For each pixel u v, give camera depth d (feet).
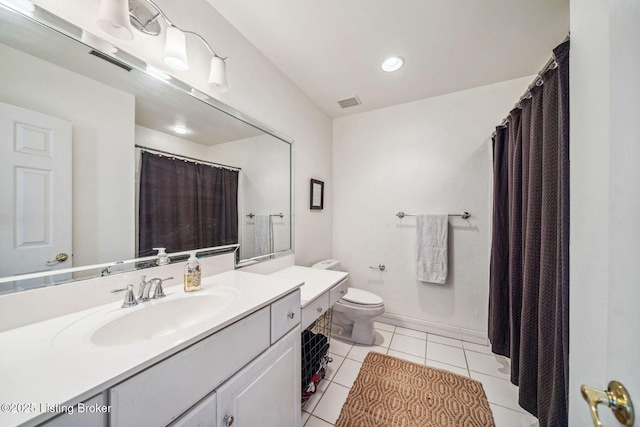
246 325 2.60
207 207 4.09
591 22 1.52
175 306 2.94
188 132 3.76
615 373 1.20
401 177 7.62
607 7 1.36
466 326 6.82
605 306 1.39
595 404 1.23
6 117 2.13
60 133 2.47
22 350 1.82
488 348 6.41
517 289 4.80
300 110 6.63
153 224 3.33
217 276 4.01
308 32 4.60
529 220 4.10
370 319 6.47
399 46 4.98
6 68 2.13
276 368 3.07
